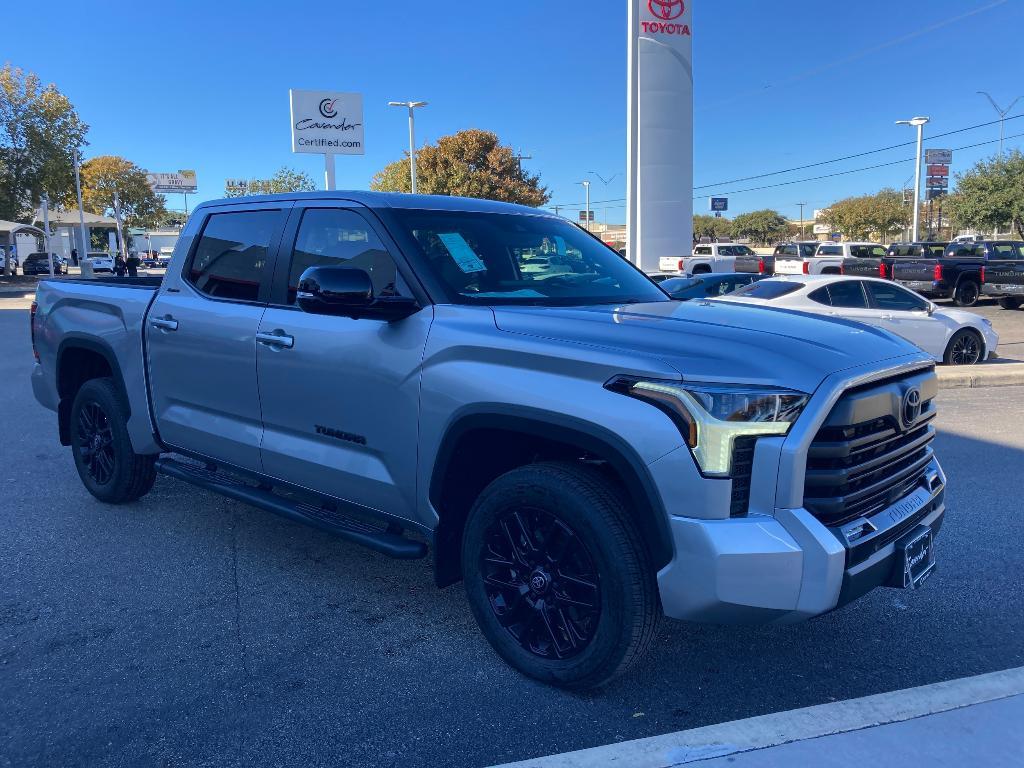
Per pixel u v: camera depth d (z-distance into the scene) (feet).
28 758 8.87
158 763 8.79
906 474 10.25
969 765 8.34
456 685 10.41
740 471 8.70
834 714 9.32
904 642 11.64
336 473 12.08
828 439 8.92
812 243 114.11
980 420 27.04
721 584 8.53
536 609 10.17
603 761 8.56
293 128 106.42
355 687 10.37
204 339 14.12
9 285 129.29
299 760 8.83
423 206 12.68
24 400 30.81
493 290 11.71
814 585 8.64
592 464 10.19
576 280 12.76
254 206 14.23
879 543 9.41
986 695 9.70
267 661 11.05
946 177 185.37
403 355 11.00
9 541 15.61
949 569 14.34
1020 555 14.97
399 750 8.99
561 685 10.05
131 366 15.96
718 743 8.81
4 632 11.87
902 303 38.47
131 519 16.93
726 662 11.04
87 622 12.21
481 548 10.62
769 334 9.70
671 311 10.94
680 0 80.07
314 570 14.30
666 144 81.10
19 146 135.95
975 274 76.74
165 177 335.67
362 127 109.19
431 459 10.75
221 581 13.79
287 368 12.58
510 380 9.86
